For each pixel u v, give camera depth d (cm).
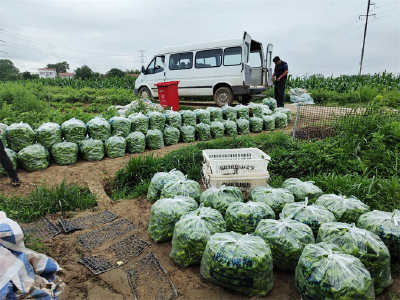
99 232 341
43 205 390
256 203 312
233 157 466
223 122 769
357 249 235
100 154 563
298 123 850
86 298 236
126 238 326
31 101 1170
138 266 276
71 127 544
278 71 1000
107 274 264
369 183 401
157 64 1229
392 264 268
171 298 234
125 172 506
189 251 267
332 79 2016
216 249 235
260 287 230
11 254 222
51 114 796
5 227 232
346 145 543
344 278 203
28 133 502
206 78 1098
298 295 237
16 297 207
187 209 315
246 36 996
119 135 602
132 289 245
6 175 465
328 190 401
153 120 653
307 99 1450
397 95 1015
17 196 412
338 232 252
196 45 1102
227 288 243
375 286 236
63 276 260
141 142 606
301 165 504
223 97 1078
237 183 400
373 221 276
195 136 734
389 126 551
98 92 1830
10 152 477
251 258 221
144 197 452
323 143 572
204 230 268
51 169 509
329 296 203
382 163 479
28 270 226
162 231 310
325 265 213
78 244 315
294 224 269
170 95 911
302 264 226
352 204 315
